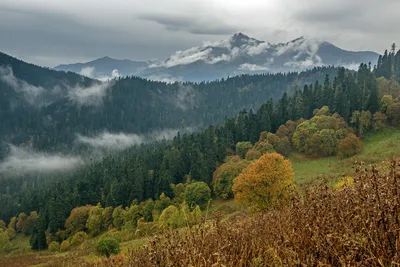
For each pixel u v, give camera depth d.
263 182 31.62
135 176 82.44
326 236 2.48
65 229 79.12
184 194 68.38
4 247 75.44
